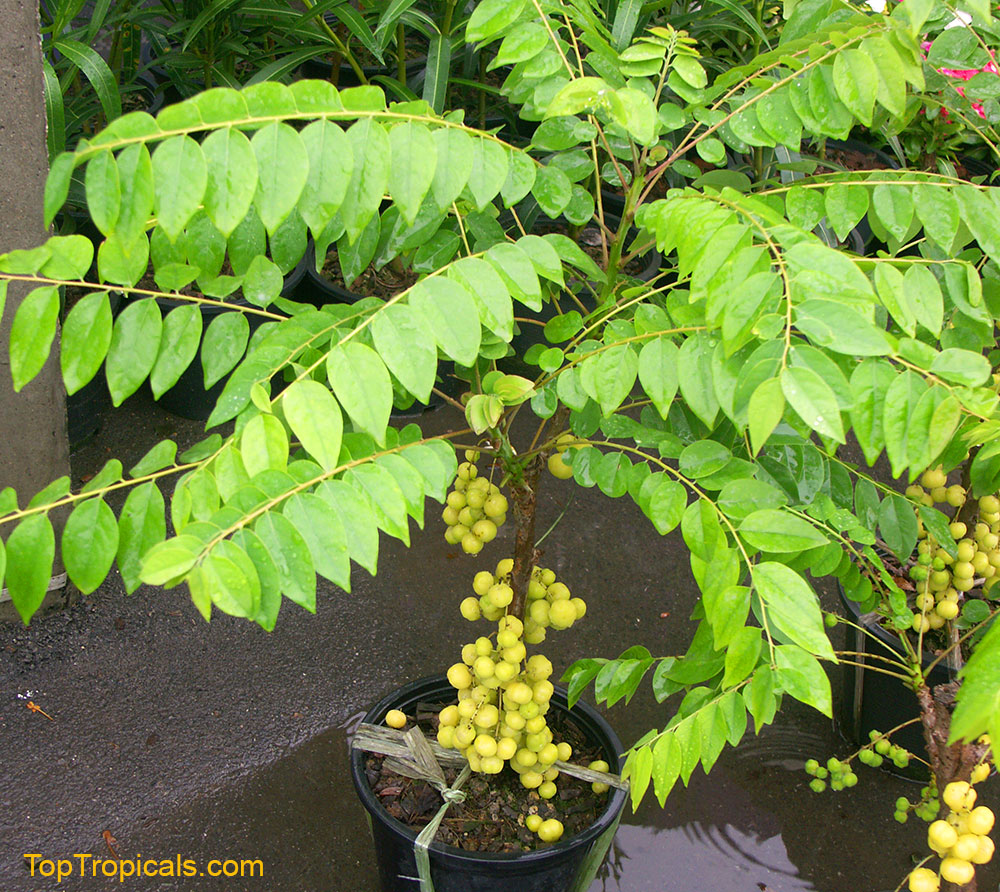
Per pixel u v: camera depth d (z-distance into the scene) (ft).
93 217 3.05
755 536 3.79
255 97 3.33
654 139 3.94
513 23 4.42
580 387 4.06
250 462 3.61
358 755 5.72
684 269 3.79
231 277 4.17
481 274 3.67
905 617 5.33
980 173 13.73
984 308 4.04
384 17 7.62
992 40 4.79
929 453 3.40
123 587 8.50
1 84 5.92
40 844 6.50
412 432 4.23
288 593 3.43
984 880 6.98
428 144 3.66
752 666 3.63
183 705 7.61
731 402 3.53
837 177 4.57
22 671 7.66
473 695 5.24
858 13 4.39
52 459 7.36
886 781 7.47
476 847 5.41
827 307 3.27
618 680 5.13
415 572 9.13
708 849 6.87
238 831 6.74
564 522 9.91
